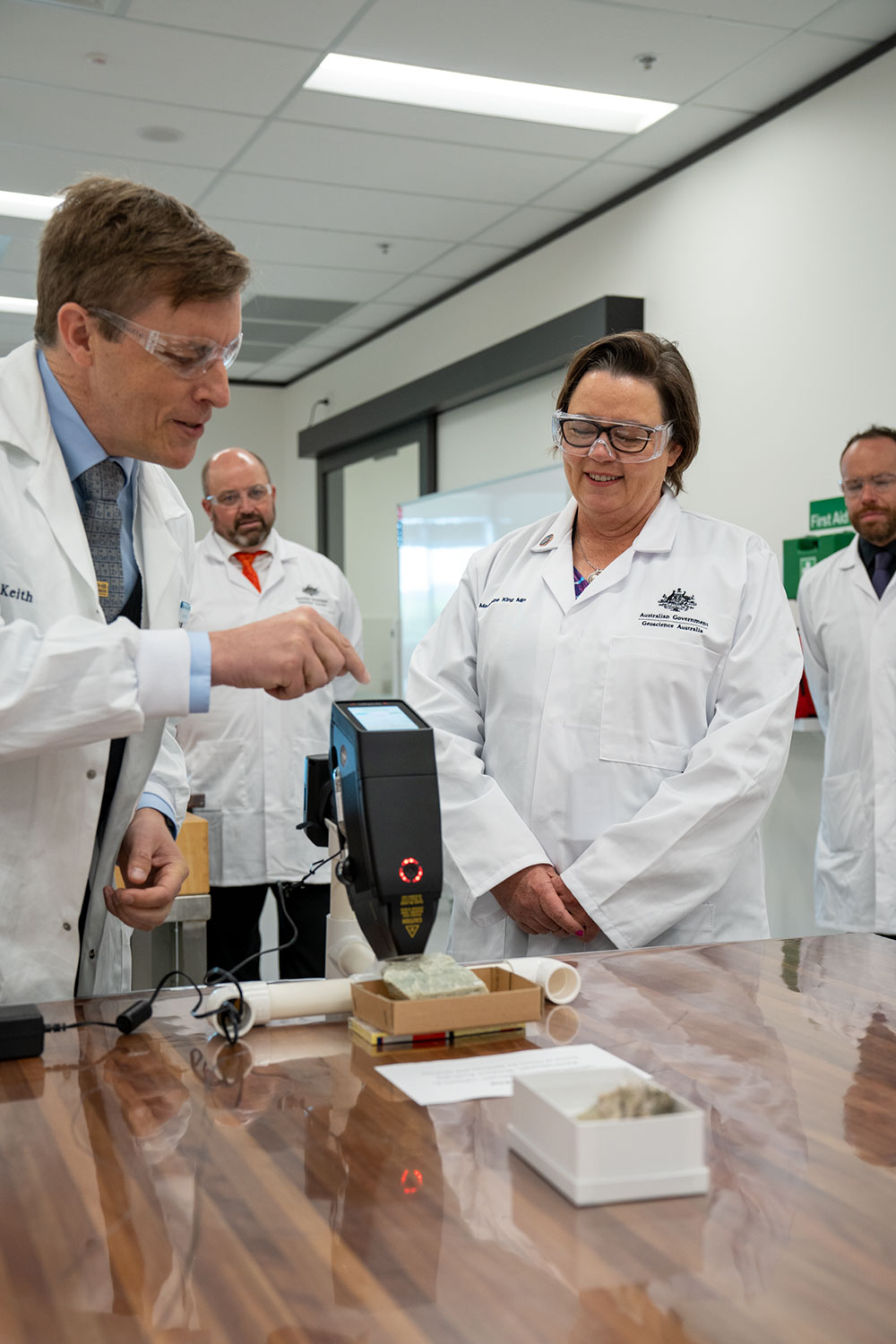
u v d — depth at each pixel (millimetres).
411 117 3775
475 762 1657
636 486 1618
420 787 1016
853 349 3389
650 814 1513
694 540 1722
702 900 1515
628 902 1485
